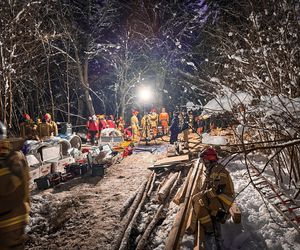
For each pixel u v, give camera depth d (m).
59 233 5.46
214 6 13.09
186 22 24.66
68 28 22.03
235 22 9.59
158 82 24.84
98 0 25.20
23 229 2.34
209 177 4.12
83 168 9.28
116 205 6.28
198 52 19.19
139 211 5.76
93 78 28.38
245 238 4.07
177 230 4.26
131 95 26.28
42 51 21.34
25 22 14.97
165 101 27.16
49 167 9.32
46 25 21.44
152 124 16.58
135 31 25.14
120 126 18.86
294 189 5.44
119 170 9.41
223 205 3.96
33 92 26.22
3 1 12.20
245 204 4.99
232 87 6.24
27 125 13.18
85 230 5.35
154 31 25.16
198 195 4.36
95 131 17.02
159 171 8.59
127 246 4.62
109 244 4.74
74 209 6.32
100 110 29.69
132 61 24.58
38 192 7.79
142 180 7.98
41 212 6.34
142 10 25.03
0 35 11.04
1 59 10.80
